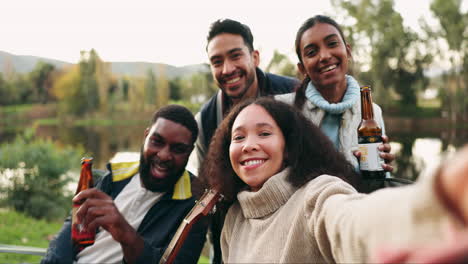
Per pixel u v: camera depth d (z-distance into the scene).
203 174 1.53
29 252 2.07
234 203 1.30
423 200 0.28
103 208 1.39
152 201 1.77
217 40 2.14
